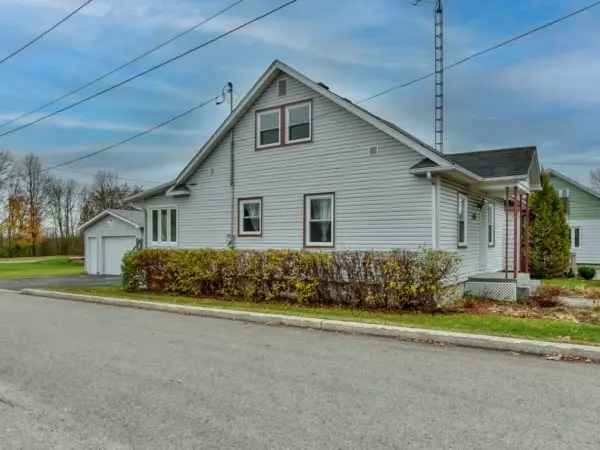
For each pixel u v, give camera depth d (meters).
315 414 4.15
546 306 11.61
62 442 3.60
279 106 14.54
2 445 3.55
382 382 5.12
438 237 11.73
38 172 52.88
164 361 6.05
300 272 11.38
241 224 15.31
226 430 3.80
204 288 13.20
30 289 15.82
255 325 8.97
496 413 4.17
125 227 24.56
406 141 12.01
